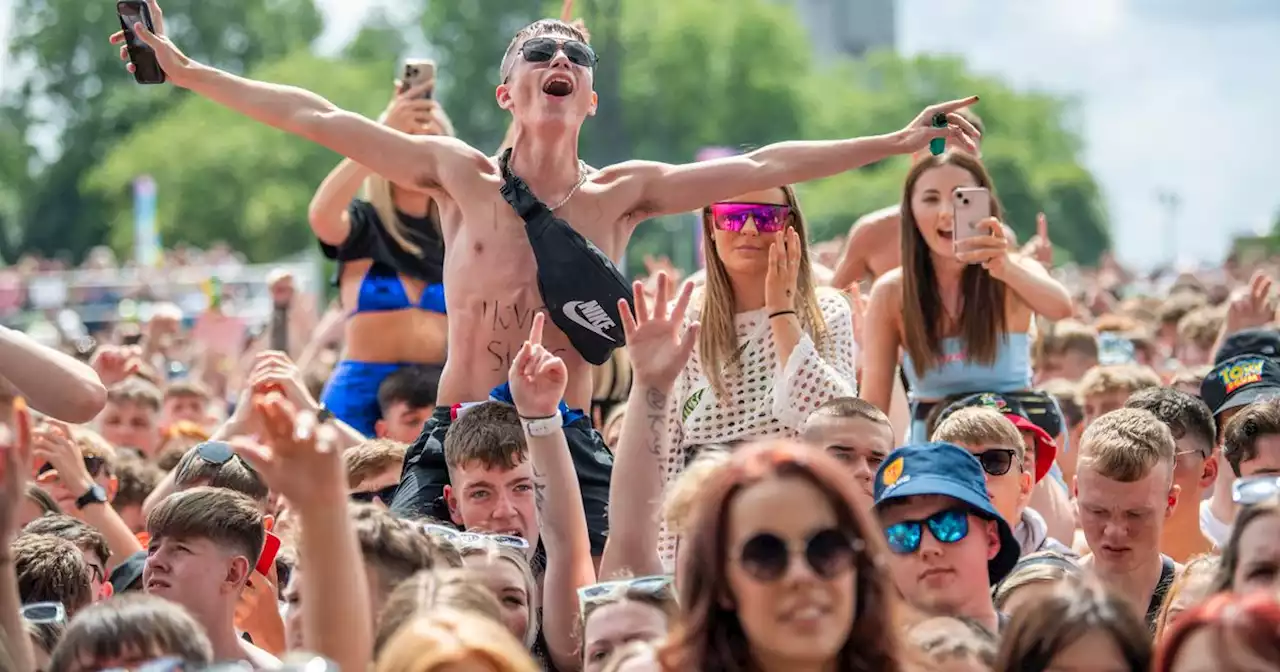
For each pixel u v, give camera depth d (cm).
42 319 6962
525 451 1636
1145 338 3256
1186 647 1066
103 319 6950
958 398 2061
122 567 1667
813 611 1077
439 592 1212
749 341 1842
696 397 1853
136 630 1161
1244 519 1226
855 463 1567
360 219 2483
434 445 1789
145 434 2598
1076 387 2377
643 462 1427
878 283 2127
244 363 3828
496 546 1440
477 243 1833
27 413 1147
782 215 1847
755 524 1084
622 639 1280
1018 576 1470
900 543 1333
